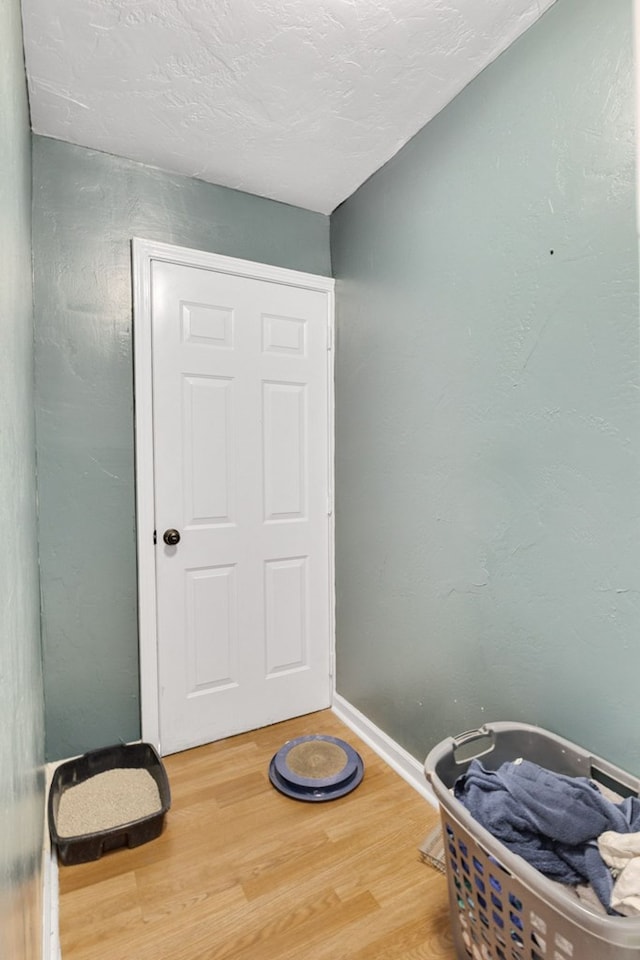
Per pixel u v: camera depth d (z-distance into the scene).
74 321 1.77
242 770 1.84
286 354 2.17
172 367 1.93
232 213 2.04
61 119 1.62
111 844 1.43
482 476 1.46
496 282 1.39
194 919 1.22
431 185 1.63
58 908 1.24
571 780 1.07
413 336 1.73
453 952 1.14
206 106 1.57
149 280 1.87
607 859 0.93
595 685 1.16
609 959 0.75
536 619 1.30
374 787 1.73
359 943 1.16
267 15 1.25
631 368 1.07
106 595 1.84
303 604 2.25
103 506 1.83
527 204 1.29
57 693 1.77
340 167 1.90
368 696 2.04
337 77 1.45
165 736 1.94
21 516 0.98
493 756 1.27
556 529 1.25
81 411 1.79
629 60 1.06
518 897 0.88
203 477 2.00
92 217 1.79
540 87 1.25
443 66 1.41
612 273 1.10
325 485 2.29
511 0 1.20
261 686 2.15
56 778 1.62
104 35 1.29
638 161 1.04
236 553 2.08
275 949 1.15
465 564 1.53
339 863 1.39
